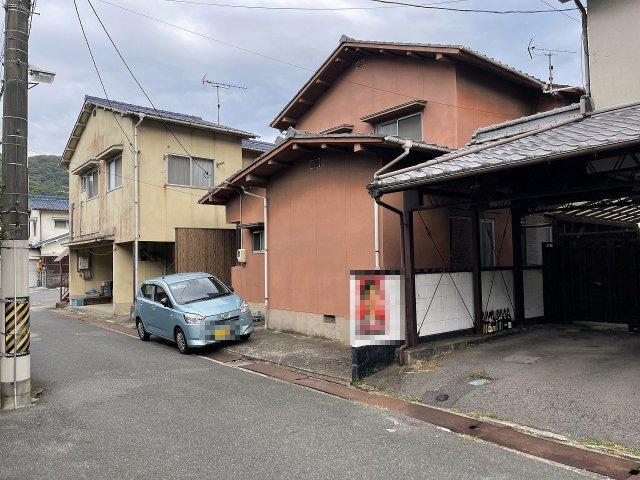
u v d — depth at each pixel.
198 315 9.92
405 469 4.30
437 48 10.89
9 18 6.84
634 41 7.54
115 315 16.91
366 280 7.52
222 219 17.83
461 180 7.10
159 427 5.47
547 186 7.35
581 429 5.03
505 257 11.16
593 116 7.07
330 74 13.95
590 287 9.65
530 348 7.88
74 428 5.51
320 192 10.59
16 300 6.53
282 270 11.73
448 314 8.52
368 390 6.95
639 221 11.14
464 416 5.73
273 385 7.34
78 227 21.22
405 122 12.20
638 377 5.94
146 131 16.31
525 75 11.89
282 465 4.41
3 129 6.76
